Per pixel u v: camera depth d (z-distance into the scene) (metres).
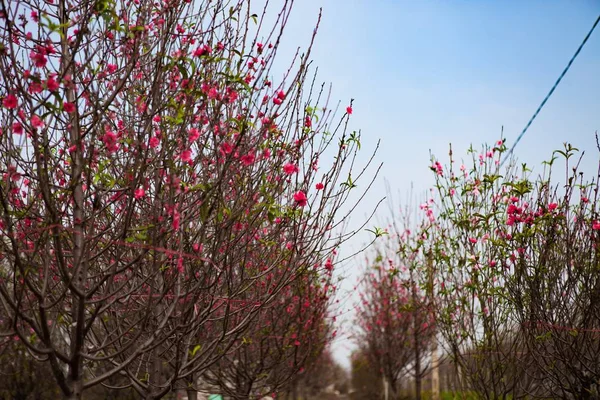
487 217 6.80
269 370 8.98
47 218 3.99
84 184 4.45
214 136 4.14
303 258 5.20
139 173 3.94
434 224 8.85
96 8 3.72
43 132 4.08
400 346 15.02
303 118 5.04
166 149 4.22
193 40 4.79
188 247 4.51
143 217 5.05
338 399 32.50
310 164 5.18
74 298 4.33
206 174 4.70
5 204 3.56
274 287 5.37
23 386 10.07
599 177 6.28
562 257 6.49
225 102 4.30
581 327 6.27
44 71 4.14
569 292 6.32
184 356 5.08
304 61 4.98
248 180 4.66
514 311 6.98
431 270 8.74
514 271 6.64
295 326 8.47
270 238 5.38
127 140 3.98
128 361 4.12
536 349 6.44
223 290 5.74
